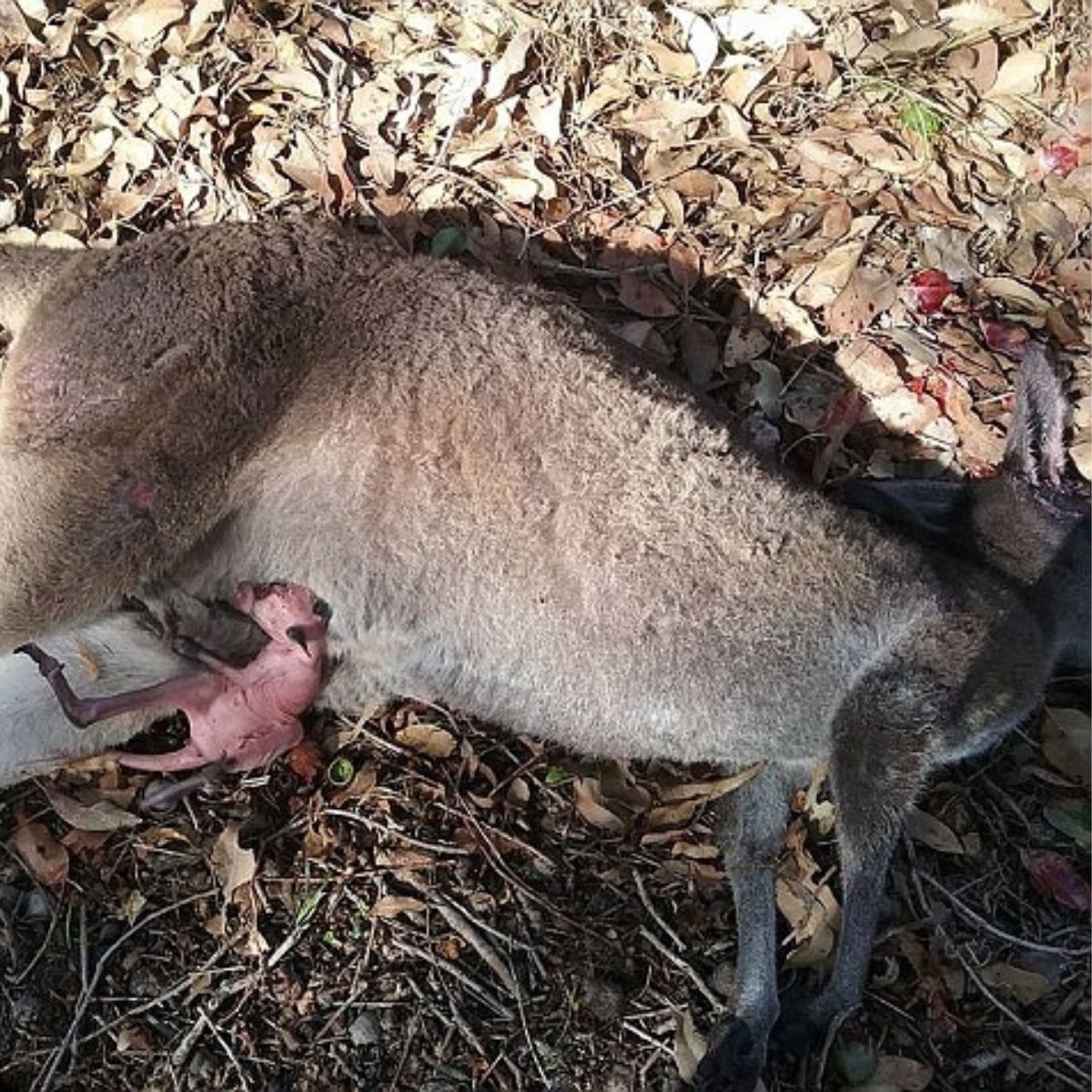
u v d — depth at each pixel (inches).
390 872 51.9
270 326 47.4
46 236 60.1
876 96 67.9
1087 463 60.5
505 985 50.7
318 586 49.5
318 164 62.5
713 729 51.2
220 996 49.6
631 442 48.9
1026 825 56.9
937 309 63.4
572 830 53.7
